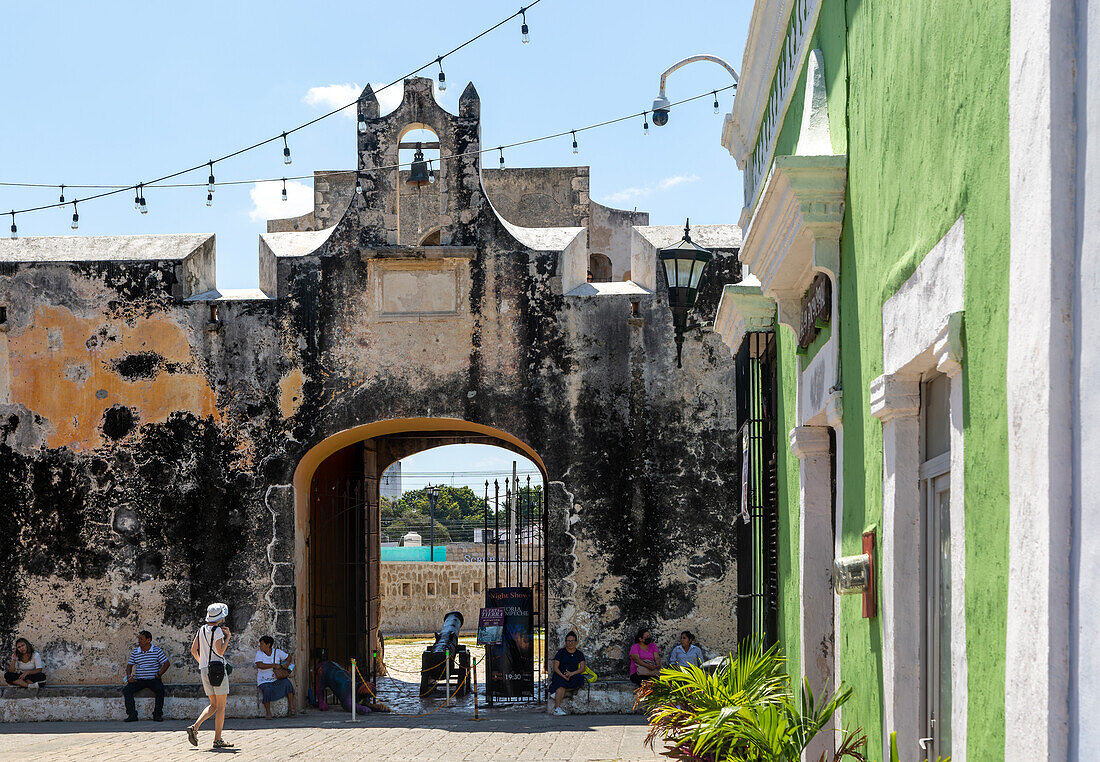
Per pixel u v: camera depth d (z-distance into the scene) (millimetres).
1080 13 2648
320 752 11375
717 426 14898
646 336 15039
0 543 14938
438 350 15086
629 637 14633
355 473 18594
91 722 14406
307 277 15203
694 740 6855
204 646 11938
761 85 8570
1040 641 2725
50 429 15039
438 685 17328
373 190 15289
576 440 14953
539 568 16078
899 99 4477
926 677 4531
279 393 15047
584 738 12219
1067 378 2668
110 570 14859
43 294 15172
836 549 6117
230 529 14883
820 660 7266
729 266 15133
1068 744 2607
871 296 5074
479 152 15391
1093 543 2502
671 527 14781
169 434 15016
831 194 5723
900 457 4594
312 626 15914
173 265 15180
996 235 3197
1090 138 2576
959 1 3582
